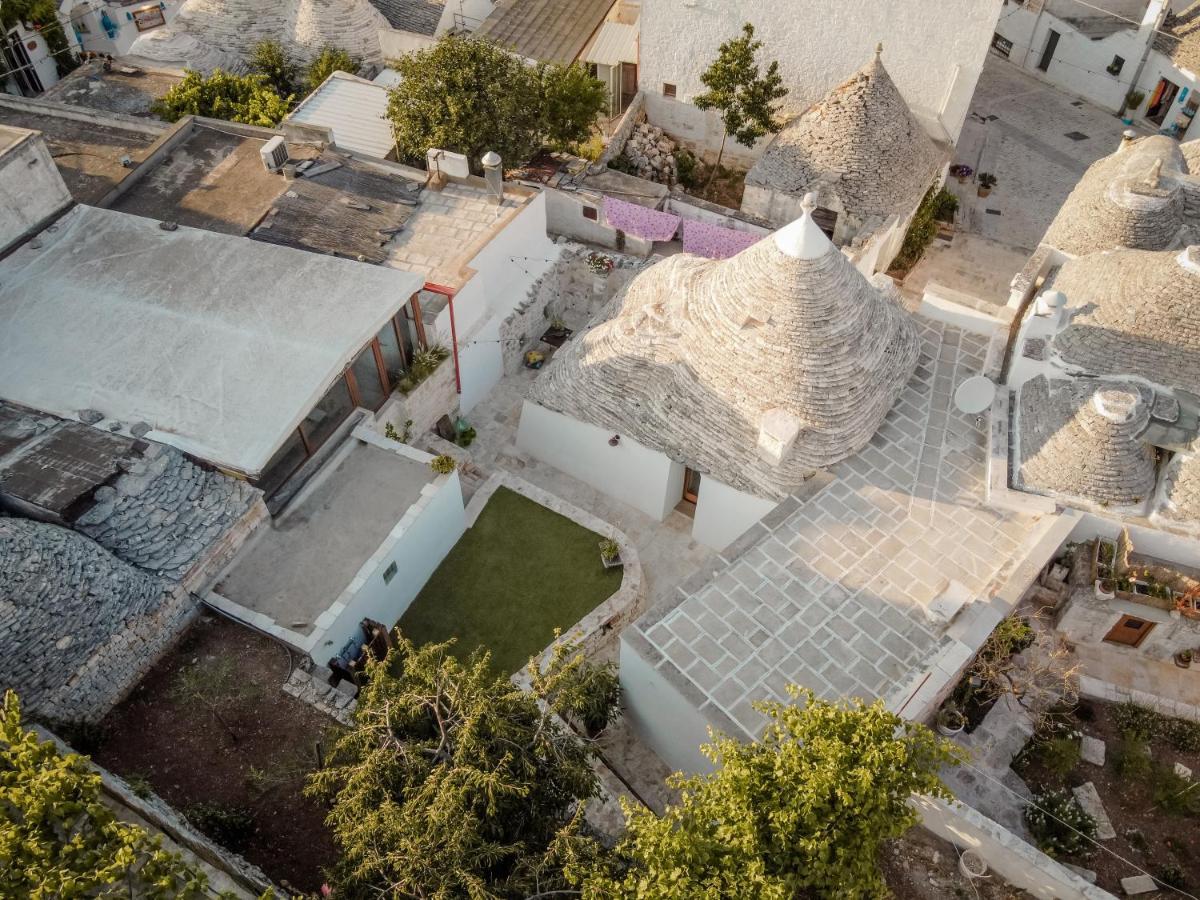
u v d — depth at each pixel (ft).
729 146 151.94
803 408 84.69
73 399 81.10
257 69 144.77
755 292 84.28
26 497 72.38
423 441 103.04
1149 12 155.53
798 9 132.87
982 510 83.76
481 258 105.60
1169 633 81.25
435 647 66.18
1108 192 103.65
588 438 98.63
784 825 52.26
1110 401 80.02
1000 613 74.95
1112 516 81.41
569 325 125.70
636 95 152.97
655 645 73.92
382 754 58.85
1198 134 155.74
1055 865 64.49
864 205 124.67
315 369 82.33
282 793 67.56
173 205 109.09
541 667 83.30
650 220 124.26
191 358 83.71
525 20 153.48
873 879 54.19
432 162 112.16
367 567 80.69
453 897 52.95
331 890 57.47
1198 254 82.33
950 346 98.63
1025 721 77.51
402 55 142.20
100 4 173.99
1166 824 72.59
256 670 74.18
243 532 80.33
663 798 79.00
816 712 56.49
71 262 93.35
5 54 160.97
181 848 58.95
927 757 55.67
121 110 137.59
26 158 93.25
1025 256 136.67
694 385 89.56
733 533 94.32
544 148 136.87
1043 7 170.91
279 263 92.63
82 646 68.08
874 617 76.02
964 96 133.59
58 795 48.24
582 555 93.66
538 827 60.85
